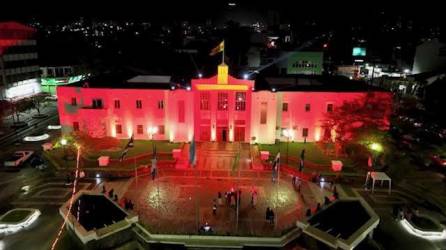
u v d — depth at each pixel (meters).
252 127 64.19
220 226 39.56
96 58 121.62
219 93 64.44
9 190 48.00
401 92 100.56
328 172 53.16
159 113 65.00
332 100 63.38
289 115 64.56
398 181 51.34
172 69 129.88
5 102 79.19
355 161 56.81
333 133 64.25
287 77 79.62
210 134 66.12
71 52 126.50
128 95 64.44
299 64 114.69
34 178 51.50
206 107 65.06
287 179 51.47
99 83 69.88
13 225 39.53
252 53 143.50
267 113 63.28
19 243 37.25
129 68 127.38
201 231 38.09
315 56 113.69
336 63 141.38
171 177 51.78
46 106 95.25
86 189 48.09
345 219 41.59
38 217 41.91
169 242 37.38
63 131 66.31
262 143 64.69
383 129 60.03
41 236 38.47
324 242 36.50
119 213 41.16
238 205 41.28
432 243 37.88
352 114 59.75
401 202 45.81
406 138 67.62
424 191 48.66
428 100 77.81
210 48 162.12
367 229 37.28
